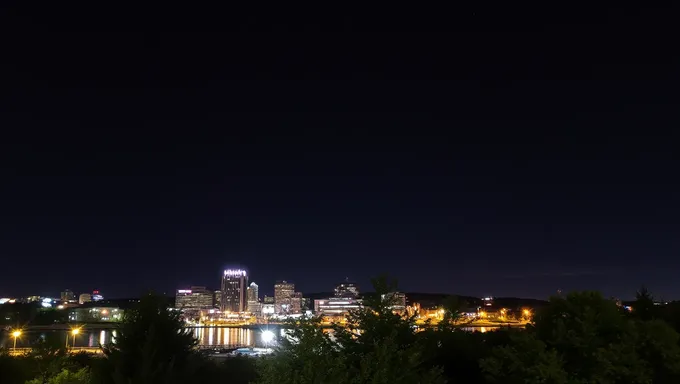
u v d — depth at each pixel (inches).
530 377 353.1
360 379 307.4
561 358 357.7
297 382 306.7
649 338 394.6
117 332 435.2
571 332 375.6
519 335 387.5
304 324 343.3
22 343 2970.0
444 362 443.5
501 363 376.5
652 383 388.8
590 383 358.9
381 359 312.3
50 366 870.4
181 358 440.8
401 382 311.1
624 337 378.3
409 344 358.9
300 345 333.4
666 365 383.2
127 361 419.8
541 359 354.6
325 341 348.5
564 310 406.6
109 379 419.2
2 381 818.8
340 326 383.2
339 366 312.7
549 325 403.5
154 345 423.5
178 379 418.6
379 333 367.2
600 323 390.6
